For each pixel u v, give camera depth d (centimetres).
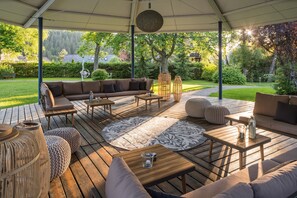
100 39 1379
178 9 676
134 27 792
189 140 352
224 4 613
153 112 559
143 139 361
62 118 500
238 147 231
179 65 1591
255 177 166
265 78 1268
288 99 351
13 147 111
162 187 219
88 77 1692
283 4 545
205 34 1384
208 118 447
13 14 592
